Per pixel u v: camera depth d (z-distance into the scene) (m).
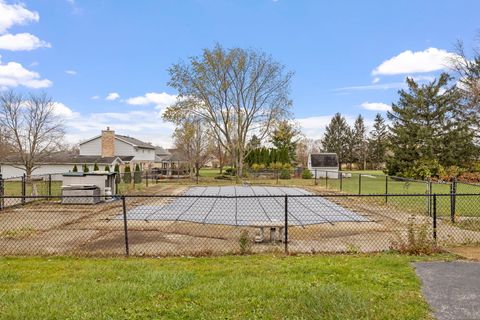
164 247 8.20
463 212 13.15
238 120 37.78
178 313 4.10
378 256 6.74
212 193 22.62
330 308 4.16
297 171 43.56
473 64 34.22
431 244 7.20
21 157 36.09
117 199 17.97
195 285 5.04
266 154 47.09
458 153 36.78
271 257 6.89
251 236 9.29
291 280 5.15
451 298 4.56
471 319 4.00
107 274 5.68
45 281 5.35
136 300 4.47
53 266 6.30
